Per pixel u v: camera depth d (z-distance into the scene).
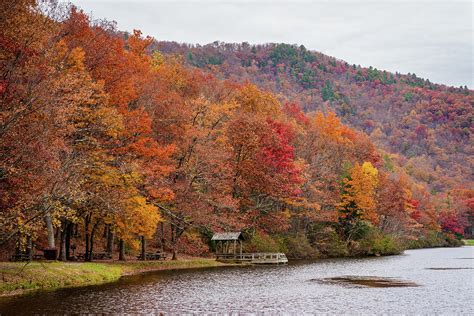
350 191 87.19
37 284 33.41
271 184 69.62
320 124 108.62
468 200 161.75
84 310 26.50
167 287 36.75
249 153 70.06
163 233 63.53
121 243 52.91
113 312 26.23
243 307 28.75
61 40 37.44
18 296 30.17
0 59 30.19
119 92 45.47
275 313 27.12
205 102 61.31
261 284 39.91
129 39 62.00
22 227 30.48
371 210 88.69
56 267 37.53
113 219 46.69
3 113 27.84
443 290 36.72
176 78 79.19
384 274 49.78
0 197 29.02
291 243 78.50
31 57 31.02
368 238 89.88
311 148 93.00
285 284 40.09
